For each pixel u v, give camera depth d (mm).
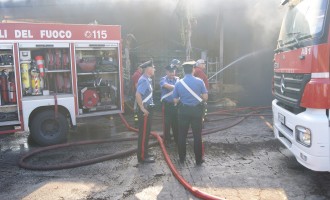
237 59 14211
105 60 6688
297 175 4297
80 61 6496
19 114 5977
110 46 6625
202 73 6883
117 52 6719
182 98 4762
